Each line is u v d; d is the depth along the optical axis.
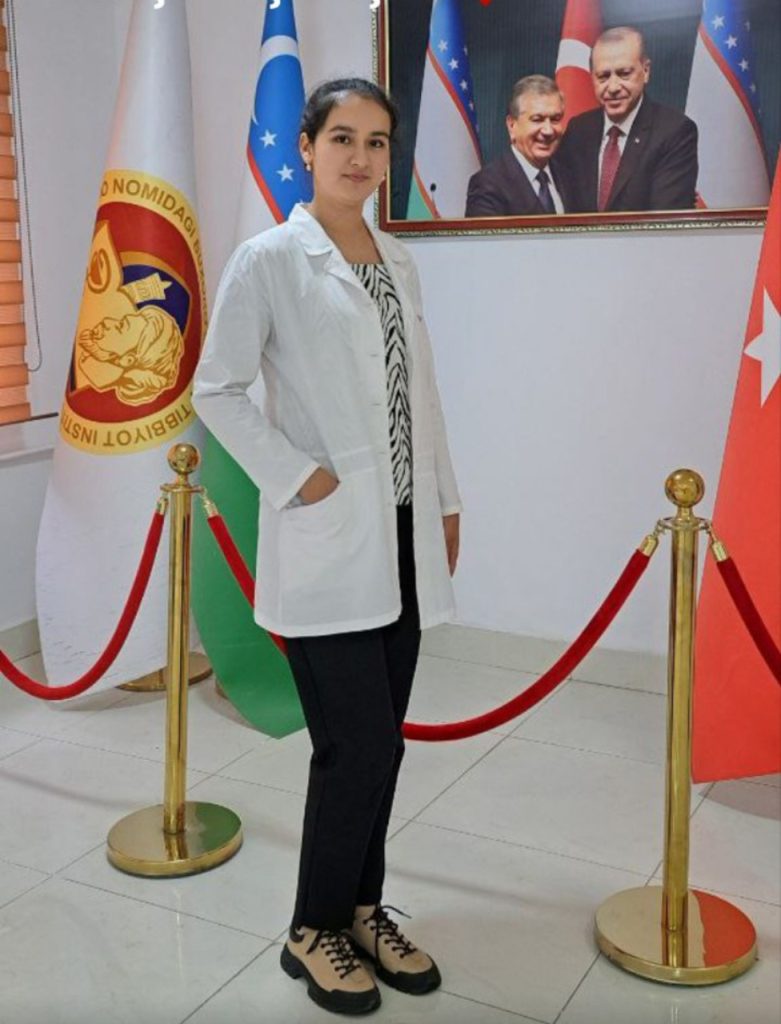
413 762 3.11
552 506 3.70
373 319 1.95
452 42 3.51
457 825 2.76
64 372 4.13
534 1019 2.03
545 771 3.05
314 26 3.70
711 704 2.80
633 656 3.63
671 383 3.47
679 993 2.11
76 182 4.07
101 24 4.07
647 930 2.26
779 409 2.65
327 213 1.98
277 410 2.00
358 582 1.94
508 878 2.52
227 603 3.40
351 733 1.97
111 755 3.17
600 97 3.37
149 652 3.52
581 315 3.54
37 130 3.91
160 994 2.11
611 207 3.42
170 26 3.39
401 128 3.62
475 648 3.88
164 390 3.46
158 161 3.40
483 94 3.51
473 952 2.24
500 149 3.52
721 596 2.77
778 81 3.18
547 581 3.75
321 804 2.02
